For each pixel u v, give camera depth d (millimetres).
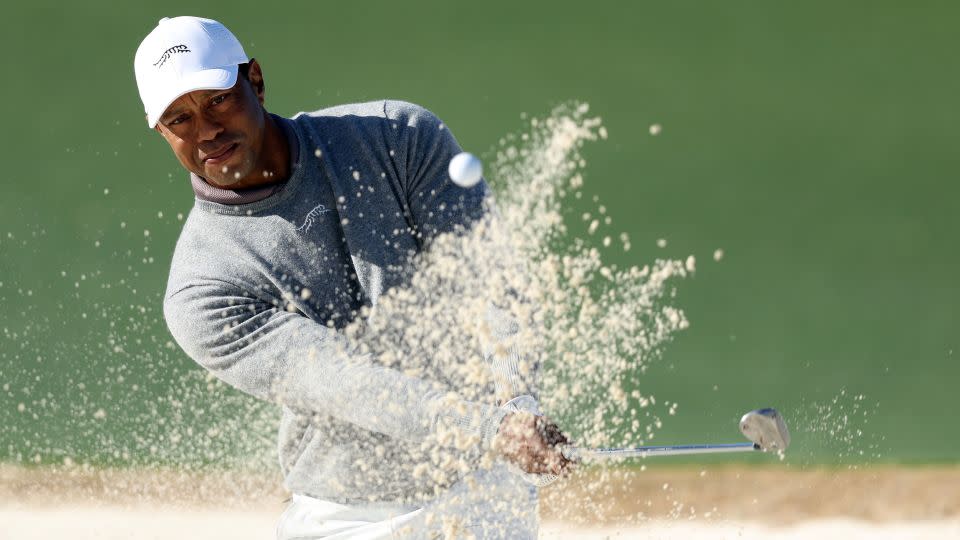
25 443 20094
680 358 24578
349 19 41344
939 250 29141
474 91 37438
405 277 10820
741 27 41062
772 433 10773
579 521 18031
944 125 35219
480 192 11227
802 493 19188
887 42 39781
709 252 29031
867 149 34250
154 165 32969
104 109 35812
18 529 17250
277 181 10523
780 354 24609
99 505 18297
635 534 17609
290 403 10445
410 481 10727
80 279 26250
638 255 28609
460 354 10938
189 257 10766
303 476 11008
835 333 25609
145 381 21234
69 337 23547
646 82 37906
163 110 10000
